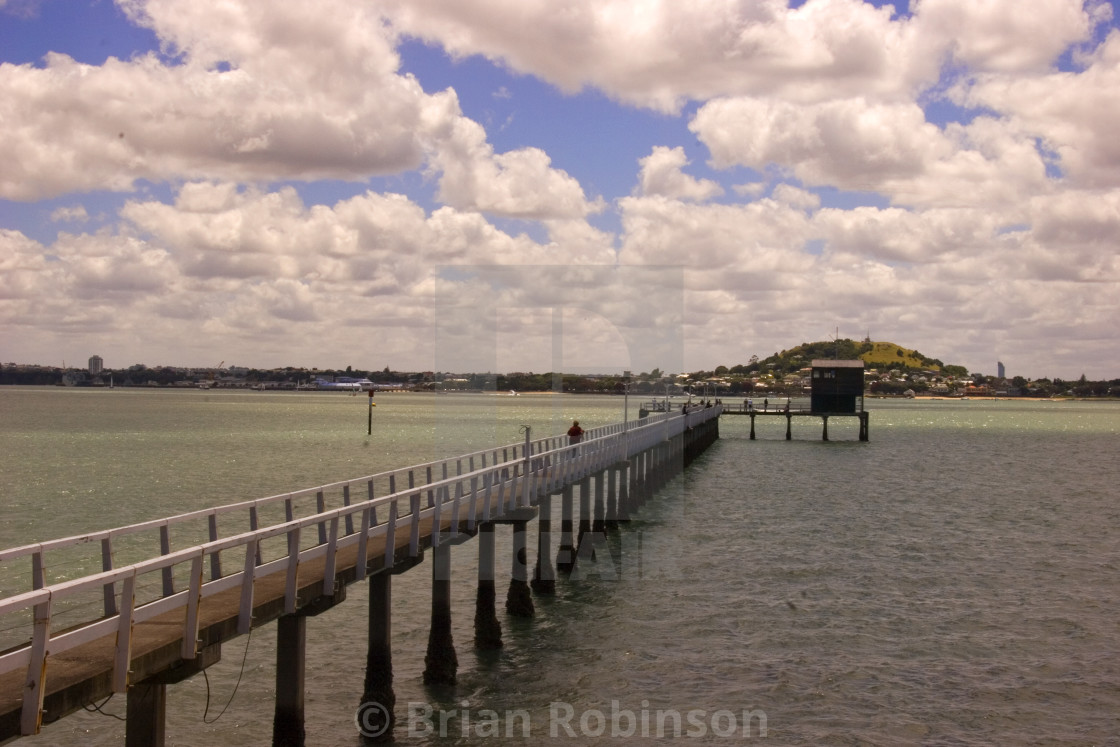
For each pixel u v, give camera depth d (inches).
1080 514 1728.6
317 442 3592.5
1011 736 681.6
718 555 1223.5
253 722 682.2
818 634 895.1
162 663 415.2
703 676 780.6
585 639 858.8
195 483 2142.0
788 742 663.8
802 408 3722.9
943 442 3937.0
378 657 672.4
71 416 5713.6
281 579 548.7
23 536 1443.2
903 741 670.5
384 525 705.6
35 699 343.9
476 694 735.1
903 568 1190.9
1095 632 916.0
